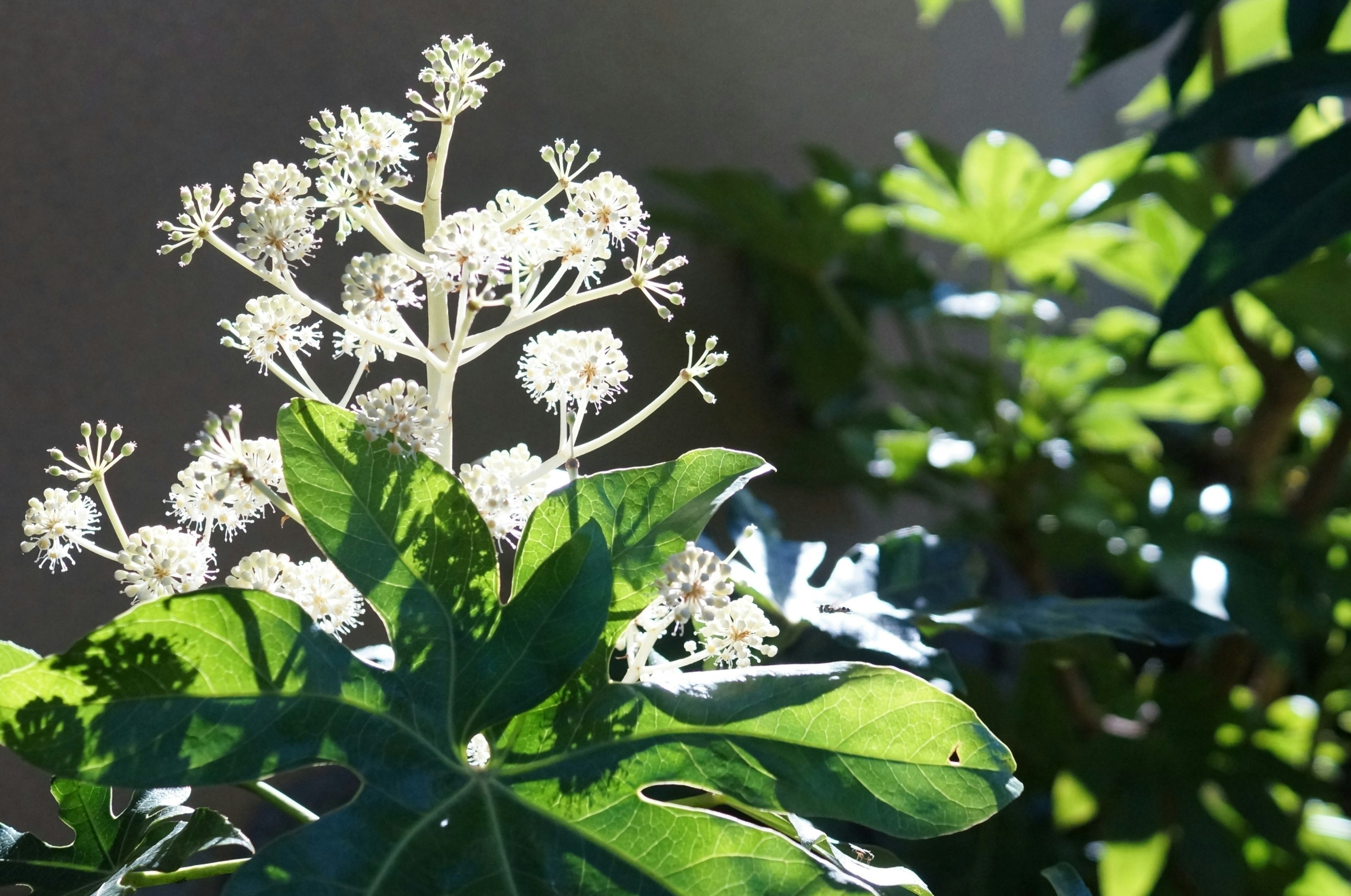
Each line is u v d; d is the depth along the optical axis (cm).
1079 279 316
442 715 75
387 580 76
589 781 75
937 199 204
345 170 79
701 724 76
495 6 177
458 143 169
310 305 79
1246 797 170
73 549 141
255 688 73
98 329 141
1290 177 113
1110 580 305
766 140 233
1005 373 287
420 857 72
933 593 104
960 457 193
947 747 75
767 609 100
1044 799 183
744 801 75
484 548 77
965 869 173
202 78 148
